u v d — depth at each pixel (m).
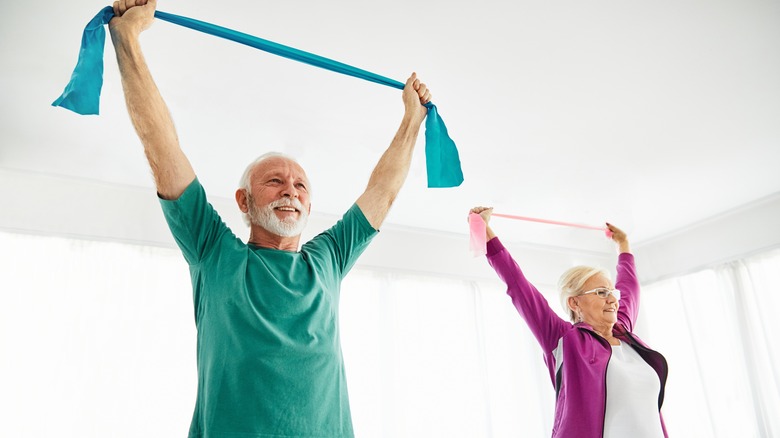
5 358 3.26
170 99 3.07
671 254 5.14
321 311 1.49
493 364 4.66
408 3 2.53
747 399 4.37
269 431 1.26
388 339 4.33
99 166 3.69
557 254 5.40
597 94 3.22
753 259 4.57
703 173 4.12
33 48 2.68
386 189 1.85
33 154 3.52
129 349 3.55
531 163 3.89
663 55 2.93
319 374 1.39
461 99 3.19
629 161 3.93
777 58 2.99
